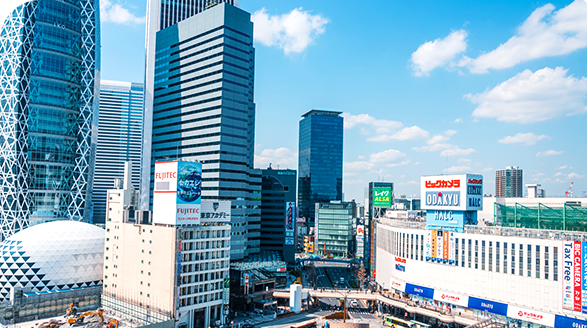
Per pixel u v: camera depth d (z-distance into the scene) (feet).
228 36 640.99
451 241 415.64
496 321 336.49
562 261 332.19
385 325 415.44
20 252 431.43
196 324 395.55
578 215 423.23
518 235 371.56
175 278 368.89
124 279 420.36
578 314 319.27
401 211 606.55
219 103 628.69
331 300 552.00
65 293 419.95
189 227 392.47
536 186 542.16
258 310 466.70
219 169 615.16
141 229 407.44
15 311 383.65
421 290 435.53
